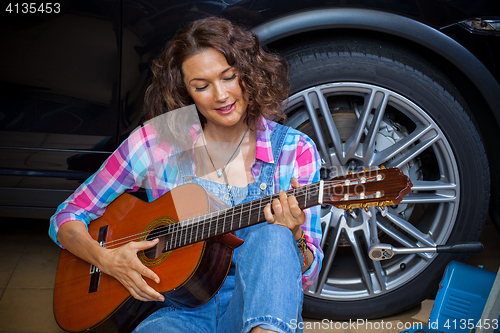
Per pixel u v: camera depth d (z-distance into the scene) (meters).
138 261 1.22
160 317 1.23
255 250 1.00
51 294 1.97
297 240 1.13
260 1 1.57
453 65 1.71
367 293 1.82
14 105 1.74
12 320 1.80
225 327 1.08
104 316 1.30
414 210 2.25
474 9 1.56
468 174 1.71
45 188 1.83
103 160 1.78
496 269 2.05
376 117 1.69
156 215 1.33
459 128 1.67
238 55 1.15
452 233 1.76
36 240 2.35
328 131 1.71
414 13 1.57
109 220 1.43
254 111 1.26
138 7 1.60
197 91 1.19
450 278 1.62
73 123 1.74
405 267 1.83
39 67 1.68
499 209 1.86
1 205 1.86
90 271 1.38
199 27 1.16
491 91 1.65
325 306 1.84
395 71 1.62
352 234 1.75
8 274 2.08
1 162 1.81
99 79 1.68
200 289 1.19
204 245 1.18
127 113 1.71
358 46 1.64
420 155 1.90
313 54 1.64
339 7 1.57
